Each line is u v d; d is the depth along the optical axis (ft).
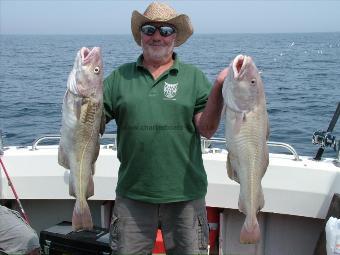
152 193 9.47
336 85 73.77
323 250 11.13
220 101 9.04
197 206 9.71
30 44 376.07
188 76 9.52
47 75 91.04
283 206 12.41
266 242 13.17
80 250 12.00
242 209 9.00
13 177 13.29
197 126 9.46
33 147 14.05
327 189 12.09
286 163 12.69
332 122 12.78
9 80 81.97
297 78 86.33
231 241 13.34
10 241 10.32
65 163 9.46
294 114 45.96
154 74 9.54
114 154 13.38
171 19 9.36
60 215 14.25
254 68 8.75
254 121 8.79
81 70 9.05
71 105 9.13
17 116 45.06
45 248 12.40
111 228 9.98
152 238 9.80
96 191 13.28
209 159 12.91
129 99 9.37
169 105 9.27
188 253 9.67
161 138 9.30
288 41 410.52
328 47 266.77
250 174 8.86
